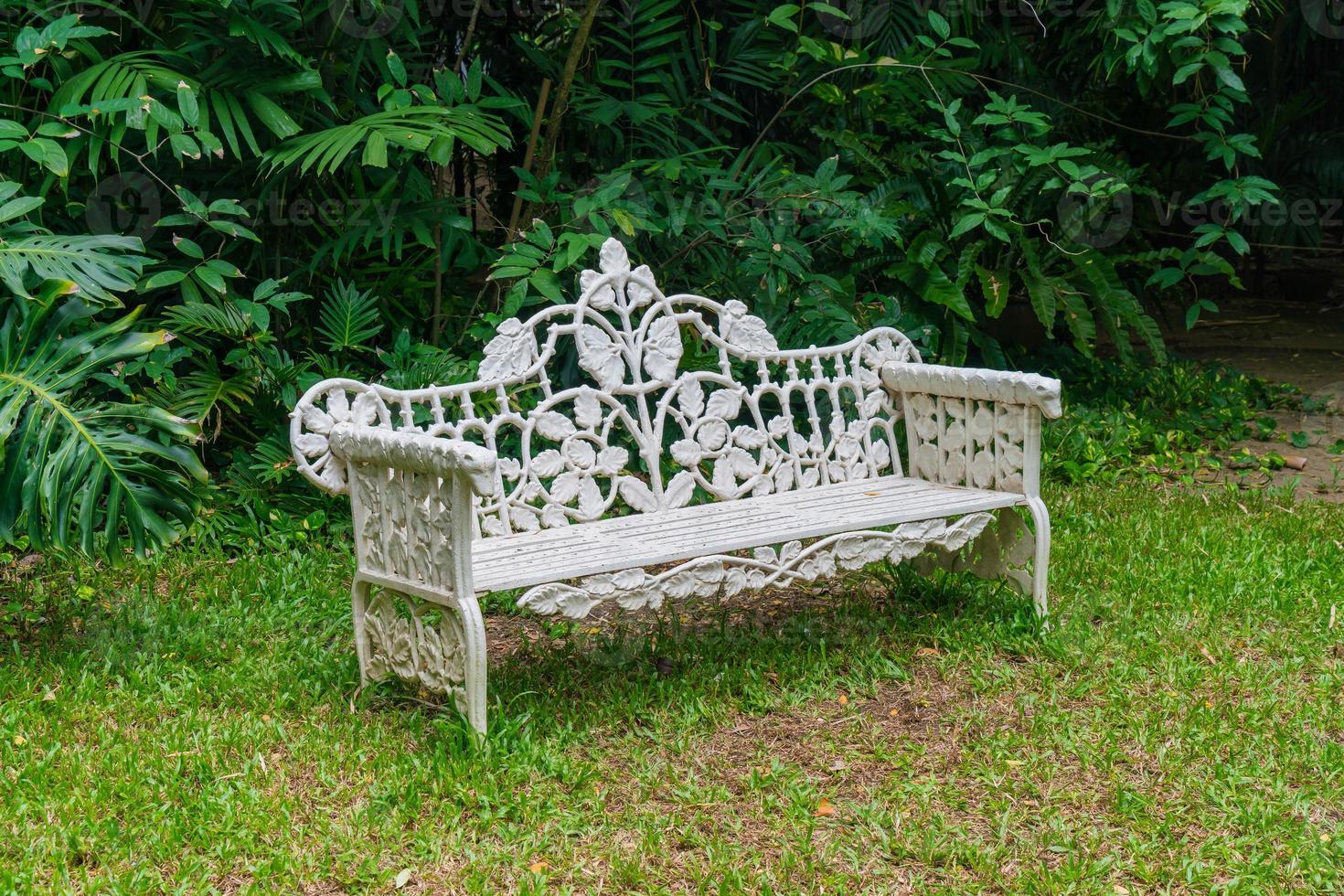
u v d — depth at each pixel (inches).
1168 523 227.5
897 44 294.8
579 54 247.9
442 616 145.6
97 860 122.9
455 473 137.3
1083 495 248.4
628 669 171.0
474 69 243.0
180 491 163.3
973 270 281.6
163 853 122.7
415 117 217.6
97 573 199.6
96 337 168.4
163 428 163.3
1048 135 330.6
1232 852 125.3
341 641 179.0
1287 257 534.0
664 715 154.1
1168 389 327.0
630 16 269.7
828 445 196.9
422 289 256.8
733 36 280.2
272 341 231.3
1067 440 277.3
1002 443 184.1
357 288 248.7
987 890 120.6
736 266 258.4
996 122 271.7
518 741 144.8
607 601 149.6
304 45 233.3
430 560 145.5
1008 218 288.5
